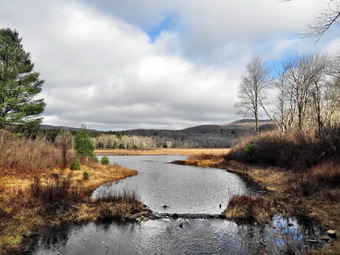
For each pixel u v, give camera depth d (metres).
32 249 7.34
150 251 7.36
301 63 26.81
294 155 19.97
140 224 9.70
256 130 33.31
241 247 7.47
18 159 16.38
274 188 15.45
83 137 26.42
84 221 9.79
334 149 14.90
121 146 130.50
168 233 8.80
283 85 29.44
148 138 158.62
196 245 7.75
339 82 12.91
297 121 30.22
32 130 27.61
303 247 7.05
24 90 26.08
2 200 10.20
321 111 24.56
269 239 7.96
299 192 12.38
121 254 7.16
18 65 27.36
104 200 11.98
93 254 7.14
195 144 154.00
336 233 7.73
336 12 3.79
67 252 7.23
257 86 33.03
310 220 9.37
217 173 26.25
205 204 12.95
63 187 12.24
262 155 25.77
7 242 7.38
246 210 10.62
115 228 9.23
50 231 8.73
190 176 24.08
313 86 25.44
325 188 11.56
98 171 22.55
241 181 20.27
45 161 18.33
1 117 23.86
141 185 18.73
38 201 10.62
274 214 10.38
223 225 9.55
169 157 64.00
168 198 14.33
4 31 27.95
